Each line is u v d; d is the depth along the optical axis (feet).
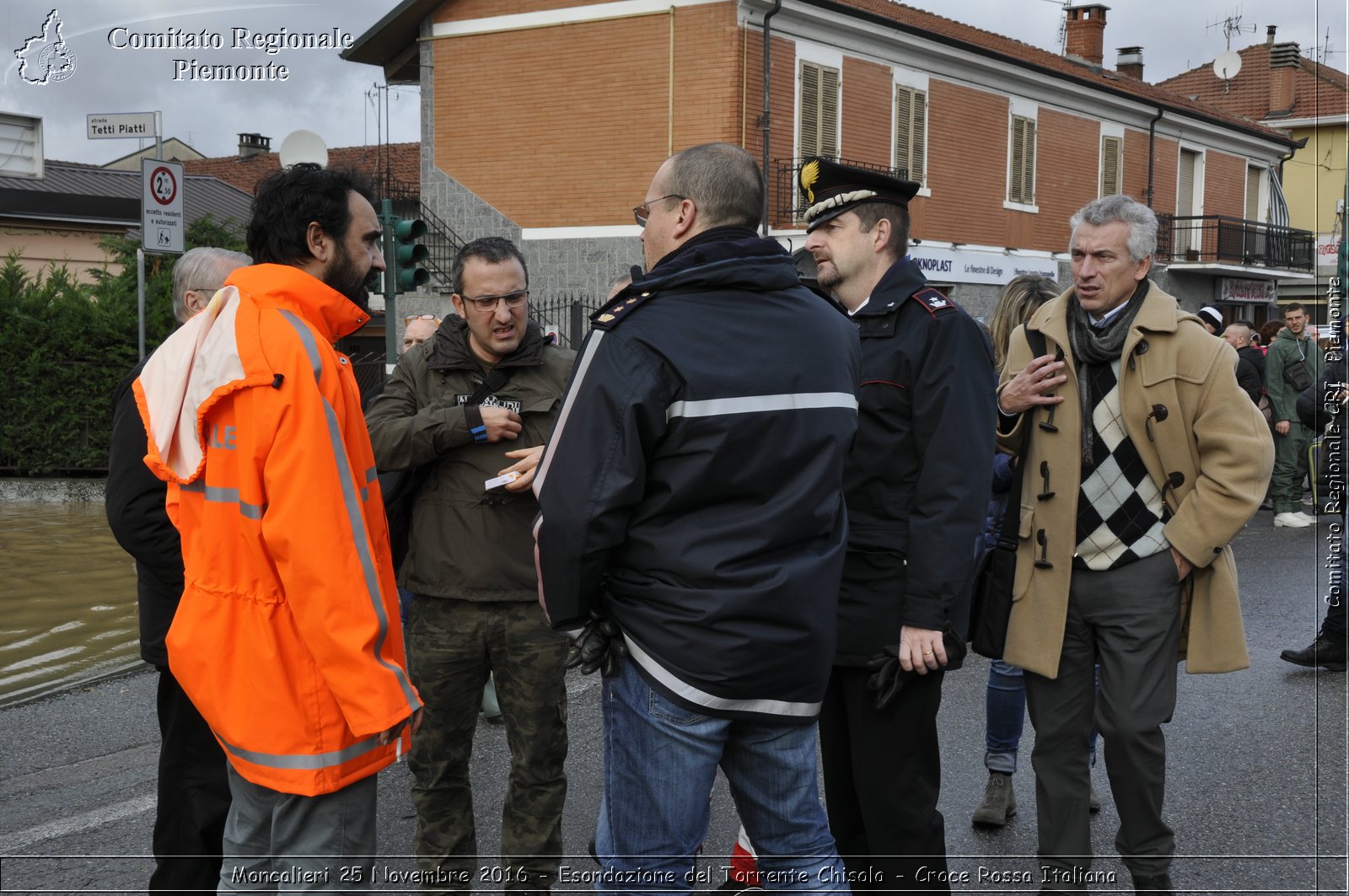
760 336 7.81
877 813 10.14
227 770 10.98
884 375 9.91
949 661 9.73
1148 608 10.96
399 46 67.15
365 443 8.77
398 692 8.24
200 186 86.89
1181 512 10.87
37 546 33.63
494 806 14.64
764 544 7.73
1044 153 81.25
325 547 8.00
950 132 72.90
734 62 57.21
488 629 11.47
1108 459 11.10
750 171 8.24
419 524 11.68
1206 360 10.82
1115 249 10.93
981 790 15.12
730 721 7.97
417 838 11.63
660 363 7.62
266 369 8.04
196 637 8.45
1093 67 93.91
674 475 7.67
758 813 8.53
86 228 68.18
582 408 7.65
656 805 7.98
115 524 10.44
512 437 11.51
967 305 74.74
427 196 65.16
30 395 43.55
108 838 13.64
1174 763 15.98
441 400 11.94
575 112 61.11
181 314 12.35
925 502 9.65
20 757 16.57
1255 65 124.16
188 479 8.41
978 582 11.62
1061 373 11.20
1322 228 108.47
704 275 7.82
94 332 43.86
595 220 61.11
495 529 11.44
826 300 8.75
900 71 68.44
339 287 9.11
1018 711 13.97
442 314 65.51
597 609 8.13
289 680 8.28
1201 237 97.25
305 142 28.99
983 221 76.13
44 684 20.42
